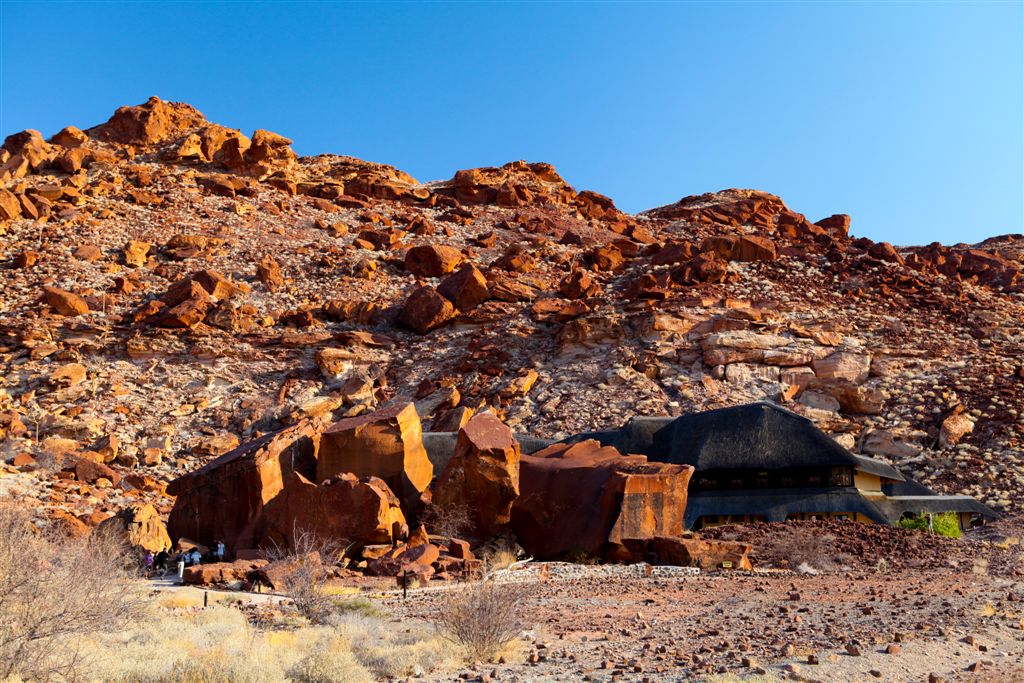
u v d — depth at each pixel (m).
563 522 27.12
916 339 51.81
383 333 56.78
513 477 27.83
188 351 52.72
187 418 47.47
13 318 53.59
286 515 25.56
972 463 39.84
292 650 12.82
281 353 53.41
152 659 11.38
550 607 17.83
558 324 54.66
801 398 47.28
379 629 14.86
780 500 31.81
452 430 42.62
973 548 26.94
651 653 12.23
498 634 12.64
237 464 27.08
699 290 56.38
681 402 46.06
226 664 10.84
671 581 22.23
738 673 10.42
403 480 28.11
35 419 45.22
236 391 50.25
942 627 13.75
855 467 32.44
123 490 36.56
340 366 52.06
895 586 20.53
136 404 47.84
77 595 10.83
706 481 33.62
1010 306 59.34
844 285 59.62
